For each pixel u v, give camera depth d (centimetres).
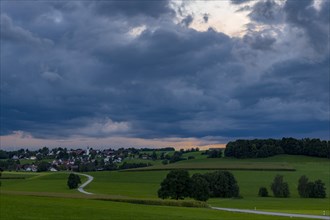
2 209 6444
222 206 12925
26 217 5700
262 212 9525
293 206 13125
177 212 7469
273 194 19425
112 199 9931
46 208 6912
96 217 6072
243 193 19550
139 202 9881
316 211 10319
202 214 7319
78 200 9144
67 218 5812
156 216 6538
